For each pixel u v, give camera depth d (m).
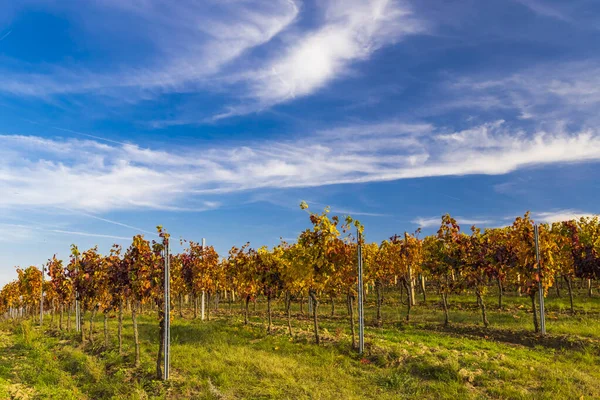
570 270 25.48
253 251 25.31
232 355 16.14
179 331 22.30
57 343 21.89
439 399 11.64
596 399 11.23
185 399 12.25
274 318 29.48
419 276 34.47
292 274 19.08
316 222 17.83
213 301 43.47
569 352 16.58
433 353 15.92
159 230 14.56
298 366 14.95
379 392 12.31
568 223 25.62
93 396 13.20
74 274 24.03
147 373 14.58
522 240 21.39
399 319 27.00
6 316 45.91
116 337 21.44
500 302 28.48
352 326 17.39
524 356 15.95
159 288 15.03
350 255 18.39
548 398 11.28
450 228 23.94
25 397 12.68
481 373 13.45
